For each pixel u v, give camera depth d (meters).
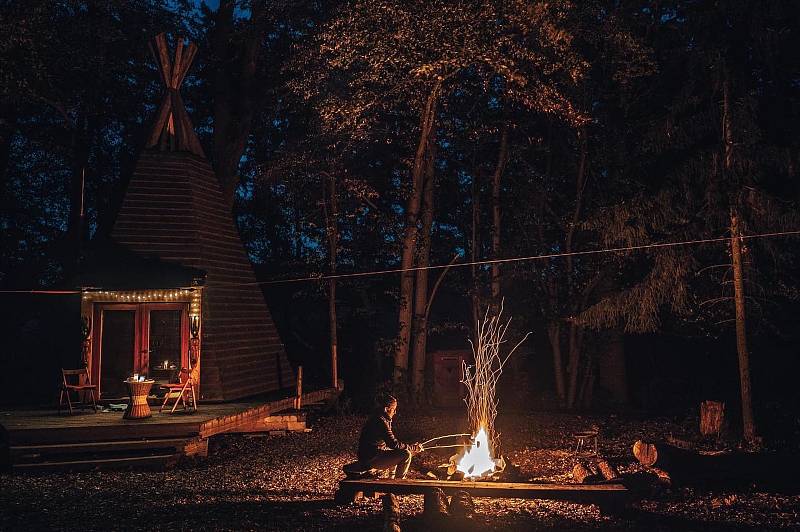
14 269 24.27
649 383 21.97
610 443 13.96
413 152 21.88
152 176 17.02
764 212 14.52
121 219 16.52
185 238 16.84
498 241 21.48
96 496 9.60
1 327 23.80
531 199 21.11
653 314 17.25
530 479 10.48
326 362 25.52
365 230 23.22
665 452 9.85
